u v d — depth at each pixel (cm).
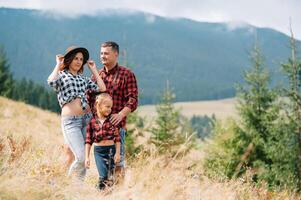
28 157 691
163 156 696
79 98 729
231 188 778
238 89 2539
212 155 2156
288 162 2314
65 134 721
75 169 704
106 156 707
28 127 2392
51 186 568
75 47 732
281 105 2442
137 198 598
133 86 761
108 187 641
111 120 712
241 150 2288
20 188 533
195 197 661
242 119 2466
